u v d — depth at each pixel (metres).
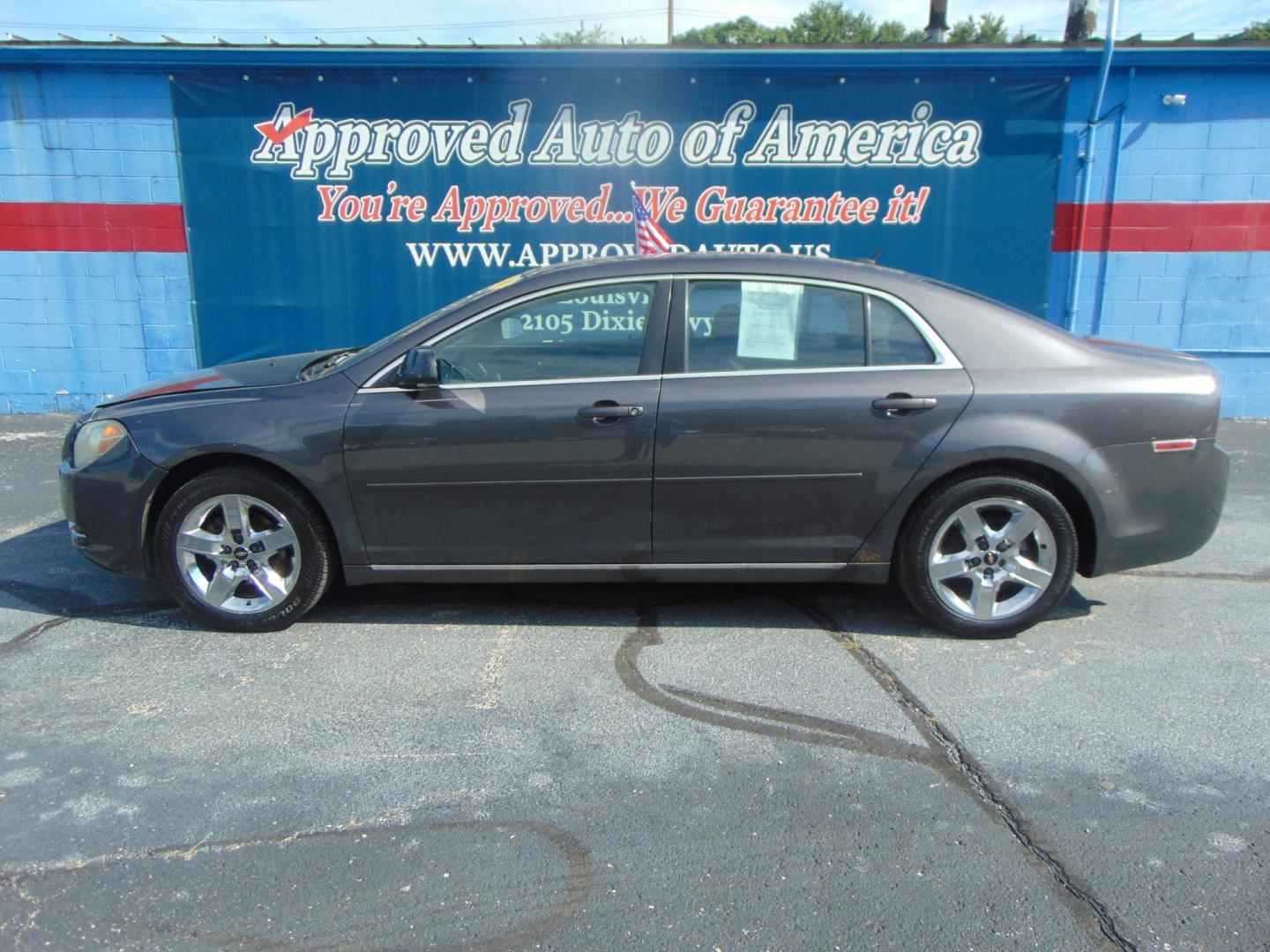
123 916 2.42
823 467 3.89
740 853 2.68
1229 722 3.40
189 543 4.03
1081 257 8.56
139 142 8.44
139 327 8.84
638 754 3.19
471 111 8.41
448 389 3.92
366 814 2.85
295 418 3.91
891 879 2.58
